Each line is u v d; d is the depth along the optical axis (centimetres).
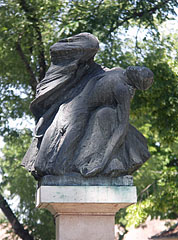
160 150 1809
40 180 554
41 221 1514
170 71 1291
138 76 539
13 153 1608
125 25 1195
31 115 1416
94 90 550
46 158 534
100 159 526
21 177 1558
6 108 1405
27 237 1445
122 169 530
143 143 559
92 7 1186
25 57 1292
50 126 550
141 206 1409
